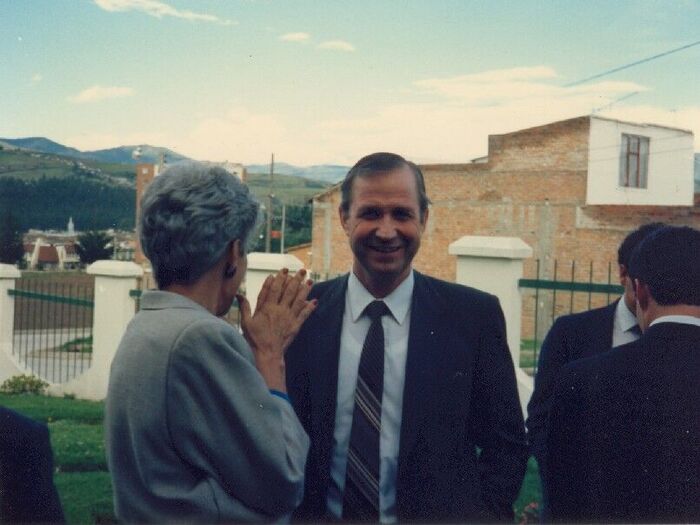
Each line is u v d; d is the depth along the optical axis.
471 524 2.34
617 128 21.36
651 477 1.97
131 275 8.76
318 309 2.53
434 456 2.33
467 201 22.11
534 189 21.34
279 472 1.83
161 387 1.79
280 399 2.00
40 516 1.65
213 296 1.99
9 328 9.77
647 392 2.04
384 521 2.33
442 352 2.40
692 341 2.08
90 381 8.91
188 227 1.89
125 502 1.81
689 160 23.03
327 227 18.16
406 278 2.50
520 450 2.49
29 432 1.69
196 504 1.78
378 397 2.38
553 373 3.02
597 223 20.56
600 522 2.04
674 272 2.14
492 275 6.06
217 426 1.81
